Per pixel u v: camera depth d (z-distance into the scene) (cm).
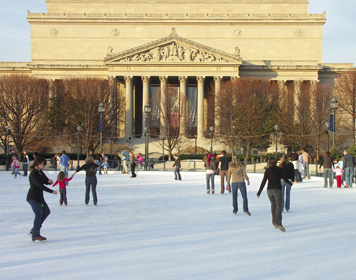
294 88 11462
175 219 2500
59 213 2731
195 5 13838
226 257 1658
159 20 13512
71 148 11138
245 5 13825
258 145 10756
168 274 1443
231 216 2603
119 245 1855
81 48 13575
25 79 10888
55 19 13538
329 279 1390
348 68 13125
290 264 1561
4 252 1744
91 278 1402
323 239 1964
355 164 4781
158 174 7006
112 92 11381
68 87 11212
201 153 10656
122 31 13575
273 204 2217
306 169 5984
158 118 11856
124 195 3741
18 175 6700
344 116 11069
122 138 11812
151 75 12162
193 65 12119
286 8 13812
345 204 3148
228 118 10494
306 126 10312
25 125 10312
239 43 13562
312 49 13562
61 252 1739
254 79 11225
